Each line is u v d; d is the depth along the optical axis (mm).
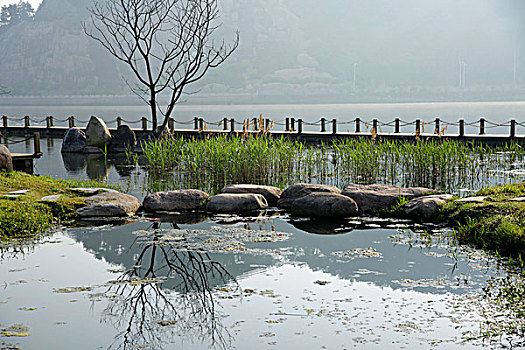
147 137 16516
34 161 14656
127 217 7645
